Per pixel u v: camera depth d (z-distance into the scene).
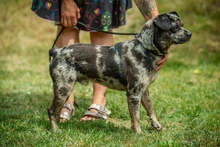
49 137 5.47
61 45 6.45
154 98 7.79
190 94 7.94
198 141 5.34
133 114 5.59
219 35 13.40
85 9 6.22
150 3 5.92
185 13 14.39
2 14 15.82
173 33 5.38
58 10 6.12
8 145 5.22
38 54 13.52
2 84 9.47
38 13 6.25
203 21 13.97
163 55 5.51
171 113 6.85
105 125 6.06
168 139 5.45
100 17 6.22
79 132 5.68
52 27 15.31
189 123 6.23
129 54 5.50
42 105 7.45
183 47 12.77
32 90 8.91
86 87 9.16
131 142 5.39
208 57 12.01
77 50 5.62
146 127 6.11
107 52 5.59
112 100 7.69
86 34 14.64
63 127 5.92
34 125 5.96
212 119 6.18
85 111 7.00
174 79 9.63
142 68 5.45
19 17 15.66
